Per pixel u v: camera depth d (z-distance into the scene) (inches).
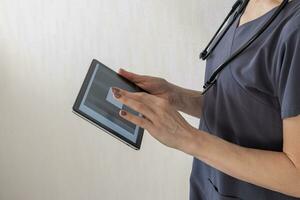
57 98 52.1
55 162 55.6
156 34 48.0
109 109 31.8
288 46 23.1
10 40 49.7
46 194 57.7
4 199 57.9
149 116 25.4
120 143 53.6
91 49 49.4
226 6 45.4
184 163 53.8
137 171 54.9
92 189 56.6
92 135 53.6
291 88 22.8
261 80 25.6
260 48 25.4
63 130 53.8
